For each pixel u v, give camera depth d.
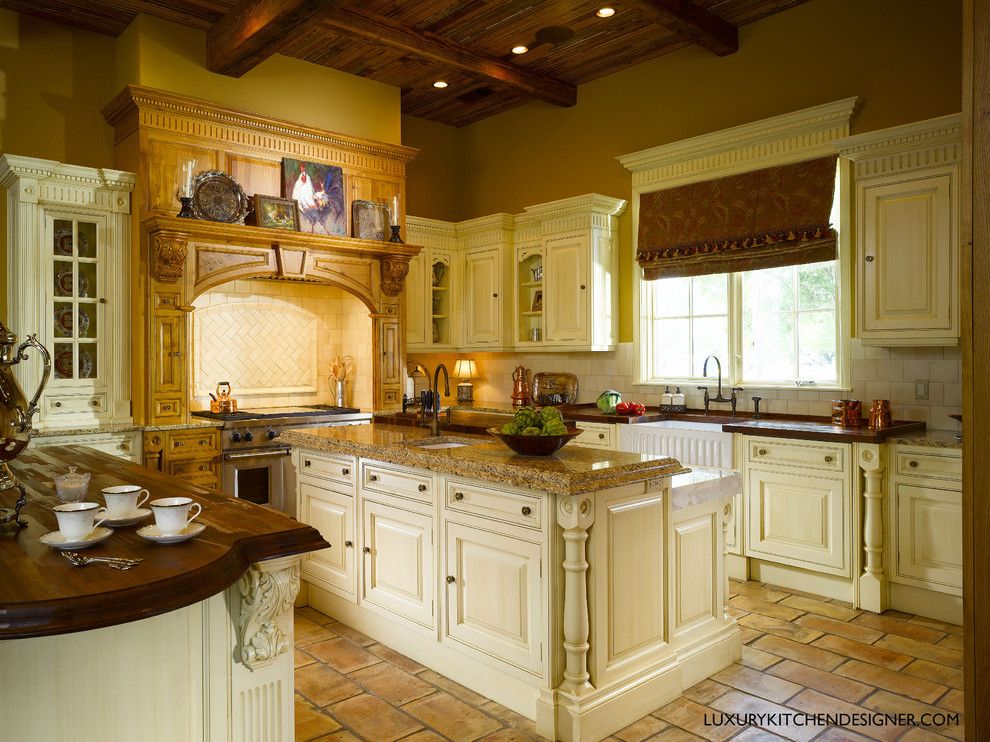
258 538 1.85
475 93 6.47
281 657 1.90
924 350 4.35
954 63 4.27
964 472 1.33
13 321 4.59
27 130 4.88
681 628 3.04
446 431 4.18
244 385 5.86
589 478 2.54
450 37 5.38
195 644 1.80
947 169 3.87
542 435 2.84
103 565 1.63
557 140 6.52
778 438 4.31
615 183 6.08
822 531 4.15
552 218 6.03
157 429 4.76
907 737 2.65
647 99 5.85
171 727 1.77
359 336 6.17
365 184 5.97
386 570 3.45
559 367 6.50
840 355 4.76
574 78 6.18
